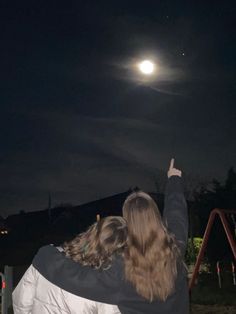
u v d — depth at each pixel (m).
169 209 3.87
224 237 23.67
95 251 3.42
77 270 3.40
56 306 3.41
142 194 3.51
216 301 14.69
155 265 3.30
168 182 4.04
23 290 3.52
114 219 3.52
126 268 3.33
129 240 3.38
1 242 56.38
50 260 3.46
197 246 25.61
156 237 3.35
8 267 10.52
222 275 21.16
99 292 3.35
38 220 60.66
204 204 27.38
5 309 10.34
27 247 51.75
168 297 3.33
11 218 62.50
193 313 12.97
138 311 3.32
